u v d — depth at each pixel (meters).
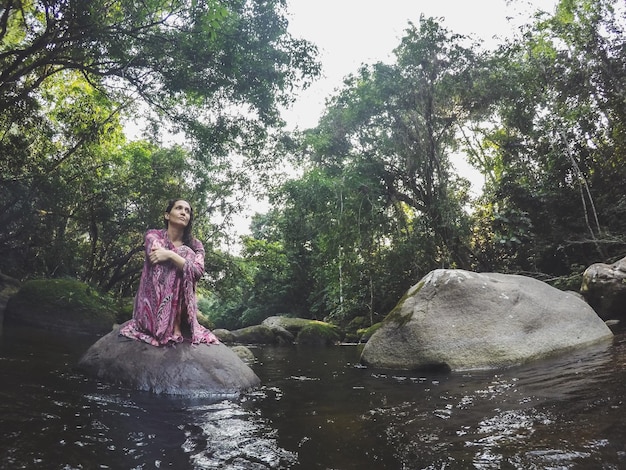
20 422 2.07
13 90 9.78
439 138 11.90
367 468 1.65
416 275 12.06
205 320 13.08
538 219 11.70
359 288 13.73
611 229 10.55
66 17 7.50
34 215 12.95
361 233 12.30
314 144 12.77
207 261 17.22
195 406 2.69
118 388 3.03
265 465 1.69
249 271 18.88
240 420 2.37
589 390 2.69
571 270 10.47
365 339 11.06
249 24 9.39
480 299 4.96
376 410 2.62
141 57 9.12
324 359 6.22
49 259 14.59
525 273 10.84
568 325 4.97
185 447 1.88
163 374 3.15
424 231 11.84
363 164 12.36
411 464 1.67
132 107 12.57
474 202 12.56
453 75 11.44
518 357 4.35
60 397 2.64
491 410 2.43
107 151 14.58
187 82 9.26
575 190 11.22
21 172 12.12
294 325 13.20
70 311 9.72
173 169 15.48
